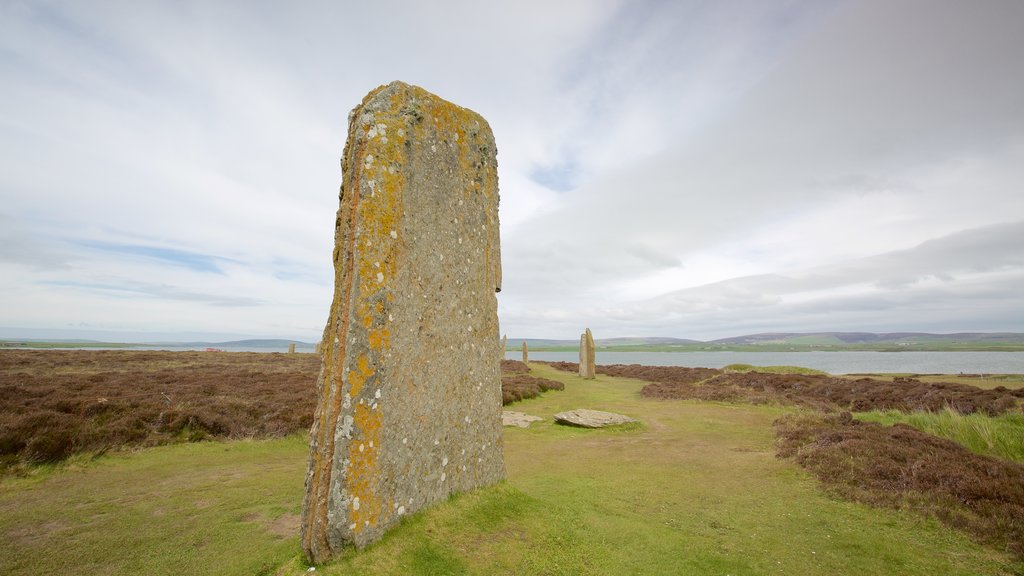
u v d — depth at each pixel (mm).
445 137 6414
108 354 40406
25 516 6785
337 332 4809
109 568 5203
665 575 5055
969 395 17359
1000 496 6648
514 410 18656
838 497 7695
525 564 4906
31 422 9789
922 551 5738
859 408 17438
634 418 16375
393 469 5070
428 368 5719
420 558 4680
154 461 9922
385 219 5191
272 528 6383
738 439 12672
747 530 6402
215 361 37750
